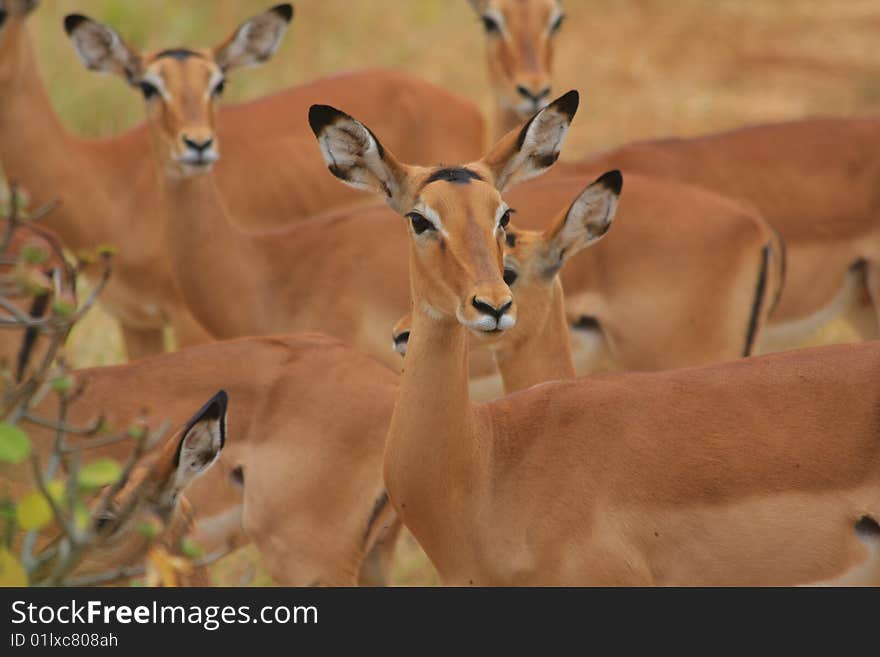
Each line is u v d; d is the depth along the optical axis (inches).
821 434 338.6
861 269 582.9
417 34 1091.3
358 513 404.8
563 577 342.6
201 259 520.1
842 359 347.6
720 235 510.9
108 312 597.3
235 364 416.8
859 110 1002.1
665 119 992.2
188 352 422.0
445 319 328.8
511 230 404.8
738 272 513.7
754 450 339.0
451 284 320.5
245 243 526.6
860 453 336.2
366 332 512.4
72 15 532.1
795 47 1144.2
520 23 660.1
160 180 523.8
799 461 337.1
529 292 399.2
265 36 571.2
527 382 405.7
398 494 343.0
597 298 514.0
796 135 583.8
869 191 574.2
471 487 340.8
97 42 533.0
